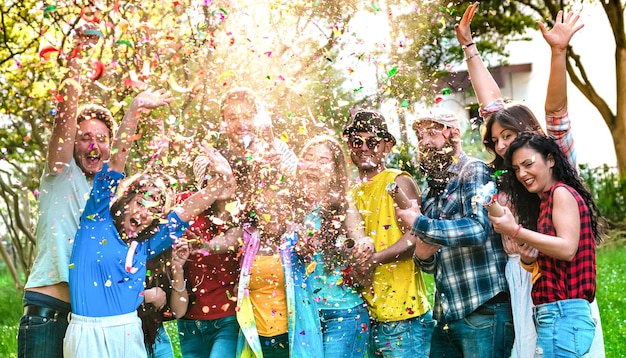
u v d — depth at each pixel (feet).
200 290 15.88
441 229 15.17
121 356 14.35
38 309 15.12
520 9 60.18
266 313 15.44
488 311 15.64
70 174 15.47
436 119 16.22
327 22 20.54
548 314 13.52
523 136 14.03
